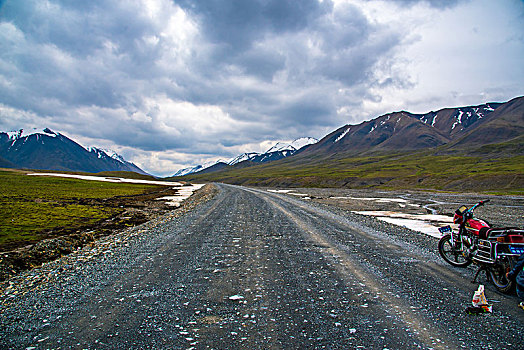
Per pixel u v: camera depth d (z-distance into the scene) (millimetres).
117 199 46688
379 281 7652
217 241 12875
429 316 5637
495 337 4844
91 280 8055
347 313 5754
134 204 39000
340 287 7199
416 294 6770
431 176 132625
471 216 8781
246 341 4703
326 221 19391
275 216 21828
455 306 6113
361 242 12703
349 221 19672
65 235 17219
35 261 11312
